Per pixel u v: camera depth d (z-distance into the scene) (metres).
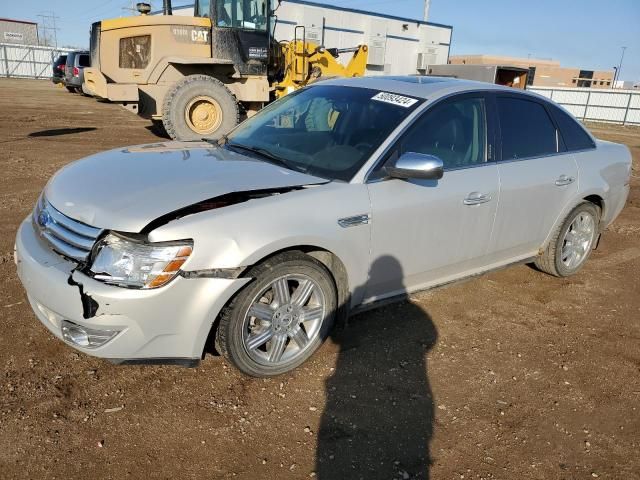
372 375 3.33
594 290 4.88
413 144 3.60
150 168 3.34
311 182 3.25
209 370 3.26
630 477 2.67
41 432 2.67
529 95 4.45
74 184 3.17
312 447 2.71
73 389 3.00
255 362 3.09
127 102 11.23
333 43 24.03
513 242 4.32
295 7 22.41
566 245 4.87
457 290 4.65
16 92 25.42
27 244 3.05
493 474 2.63
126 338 2.69
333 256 3.29
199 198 2.88
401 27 26.14
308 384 3.19
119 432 2.71
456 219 3.78
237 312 2.91
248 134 4.19
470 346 3.75
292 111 4.23
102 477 2.44
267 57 11.98
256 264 2.93
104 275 2.67
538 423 3.02
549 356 3.71
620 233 6.88
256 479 2.49
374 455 2.69
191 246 2.70
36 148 10.42
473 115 3.99
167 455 2.60
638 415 3.16
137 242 2.68
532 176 4.23
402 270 3.63
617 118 31.70
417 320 4.05
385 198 3.37
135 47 11.19
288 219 2.96
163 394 3.02
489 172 3.96
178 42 11.26
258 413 2.92
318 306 3.28
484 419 3.01
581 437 2.93
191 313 2.76
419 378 3.34
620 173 5.08
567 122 4.73
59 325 2.82
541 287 4.86
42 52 42.75
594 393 3.34
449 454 2.73
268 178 3.23
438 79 4.32
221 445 2.68
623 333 4.12
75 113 17.47
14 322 3.60
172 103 10.87
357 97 3.99
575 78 71.31
